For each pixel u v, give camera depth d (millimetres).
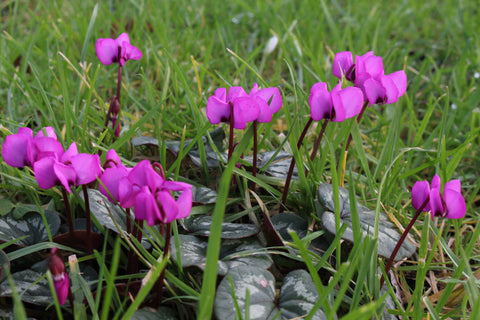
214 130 510
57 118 573
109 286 346
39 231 424
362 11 969
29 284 395
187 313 398
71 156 385
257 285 388
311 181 479
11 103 570
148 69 665
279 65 658
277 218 449
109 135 529
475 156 579
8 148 386
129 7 888
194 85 640
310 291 390
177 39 750
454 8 1016
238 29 890
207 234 418
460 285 422
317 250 438
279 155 502
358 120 473
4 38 649
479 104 656
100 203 425
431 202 388
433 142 601
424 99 707
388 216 460
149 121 578
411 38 918
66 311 392
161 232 398
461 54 782
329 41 829
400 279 446
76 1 813
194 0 928
